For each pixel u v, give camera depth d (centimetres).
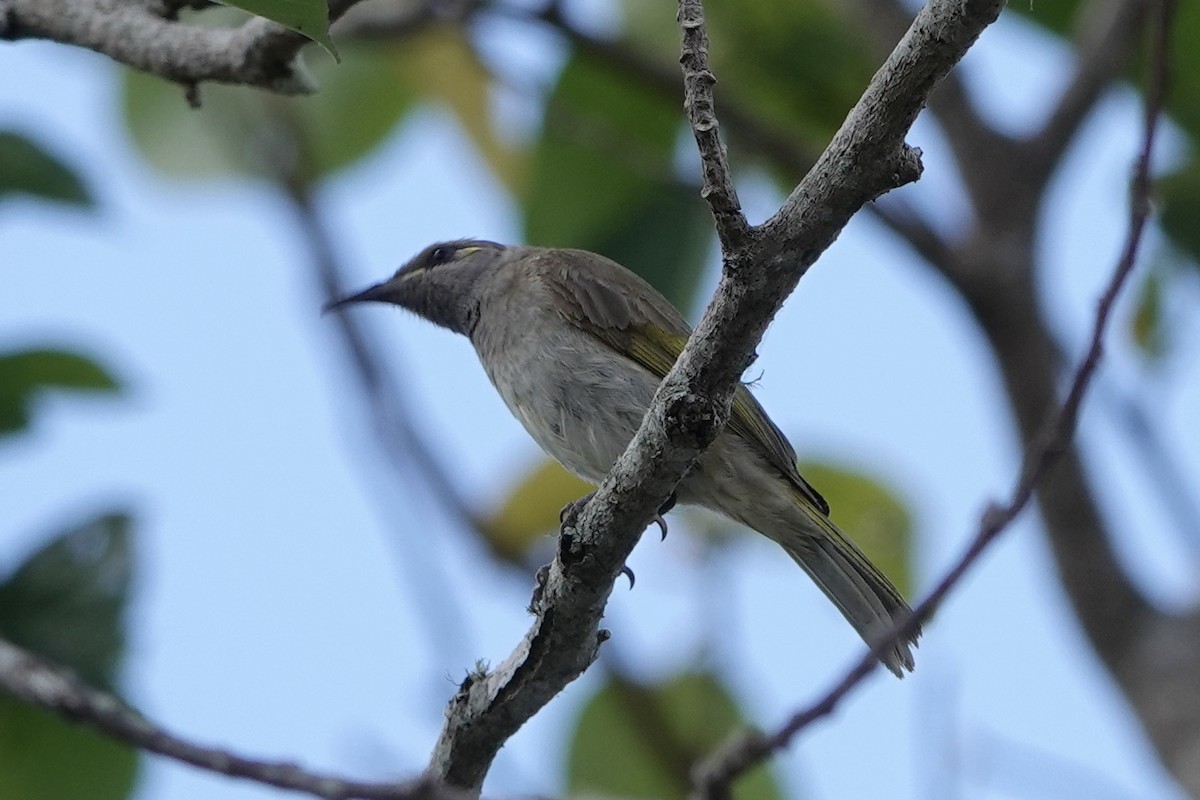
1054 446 777
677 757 1088
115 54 925
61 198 1027
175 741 694
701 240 1281
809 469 1262
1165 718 1046
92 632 921
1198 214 1112
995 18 565
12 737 961
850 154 611
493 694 766
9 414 1028
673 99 1197
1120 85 1241
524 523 1153
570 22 1188
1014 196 1177
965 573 774
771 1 1245
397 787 674
